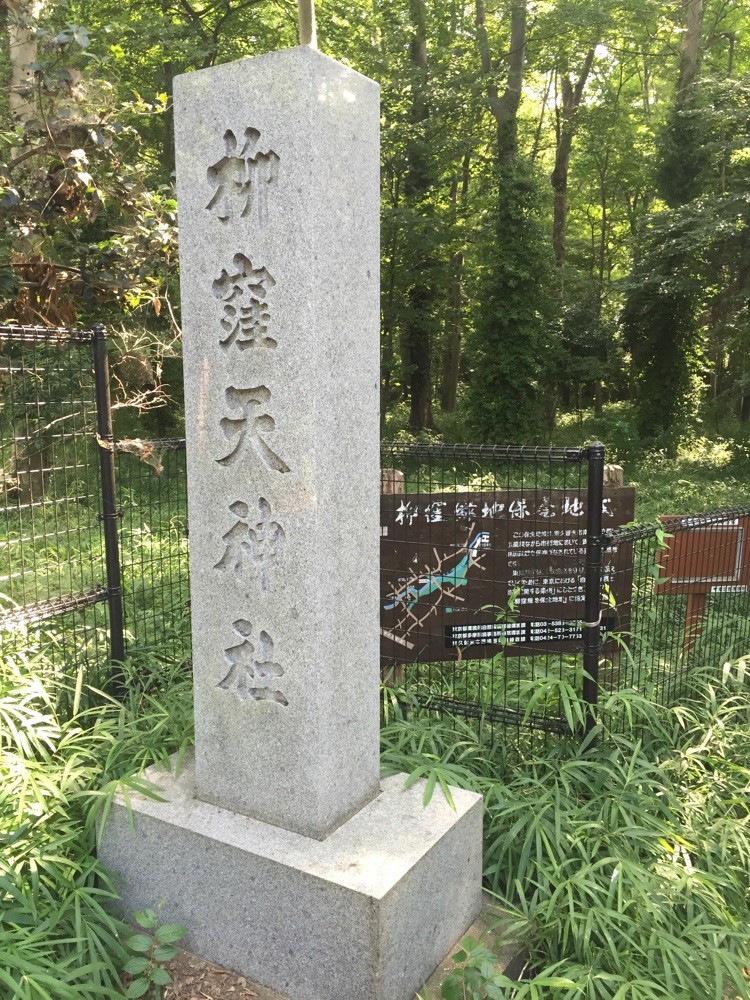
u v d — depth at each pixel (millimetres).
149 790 2574
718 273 16781
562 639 3672
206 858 2357
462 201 18016
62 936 2318
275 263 2172
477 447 3518
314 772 2303
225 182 2250
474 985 2129
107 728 3061
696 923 2430
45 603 3523
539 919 2484
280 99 2094
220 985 2299
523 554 3678
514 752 3389
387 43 15578
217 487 2396
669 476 13531
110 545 3742
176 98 2293
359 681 2467
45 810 2547
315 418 2162
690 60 16750
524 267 14891
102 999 2139
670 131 16500
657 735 3385
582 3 15648
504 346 15234
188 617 4531
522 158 15578
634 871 2457
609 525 3660
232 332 2291
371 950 2074
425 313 16797
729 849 2859
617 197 24359
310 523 2209
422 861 2250
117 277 5488
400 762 2934
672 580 4031
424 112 15844
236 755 2457
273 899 2236
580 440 18188
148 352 6223
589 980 2107
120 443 4051
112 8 12445
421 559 3713
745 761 3338
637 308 16969
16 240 5062
